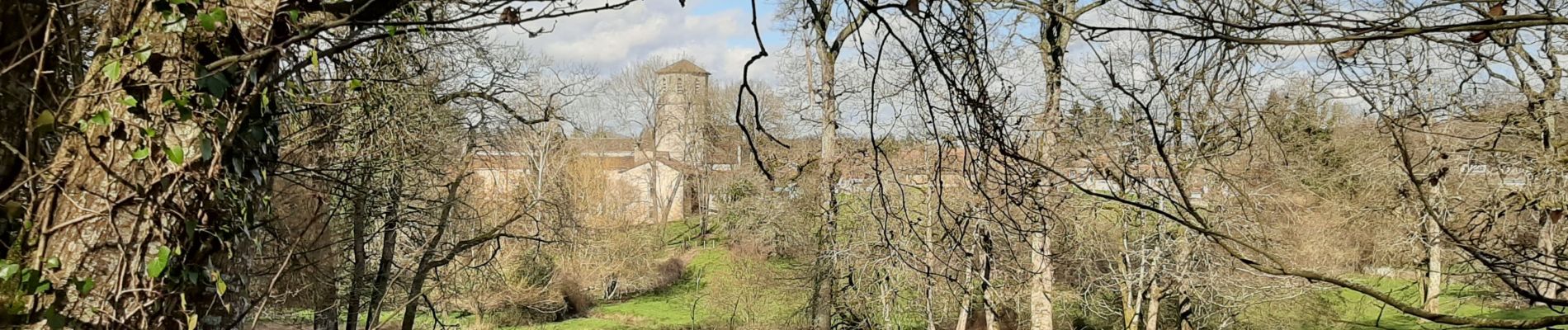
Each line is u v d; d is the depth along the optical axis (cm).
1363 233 1880
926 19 427
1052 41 726
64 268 372
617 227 3192
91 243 375
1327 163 1392
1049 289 1836
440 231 1313
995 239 1174
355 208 1121
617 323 2945
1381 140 1081
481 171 1788
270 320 1159
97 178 379
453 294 1487
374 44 944
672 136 5591
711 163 4331
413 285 1303
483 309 1800
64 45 430
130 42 382
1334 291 2022
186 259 396
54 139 497
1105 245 1895
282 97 616
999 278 1559
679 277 3569
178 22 383
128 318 377
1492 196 1059
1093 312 2092
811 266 1759
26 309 365
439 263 1307
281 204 877
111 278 376
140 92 380
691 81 5088
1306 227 1758
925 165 1334
